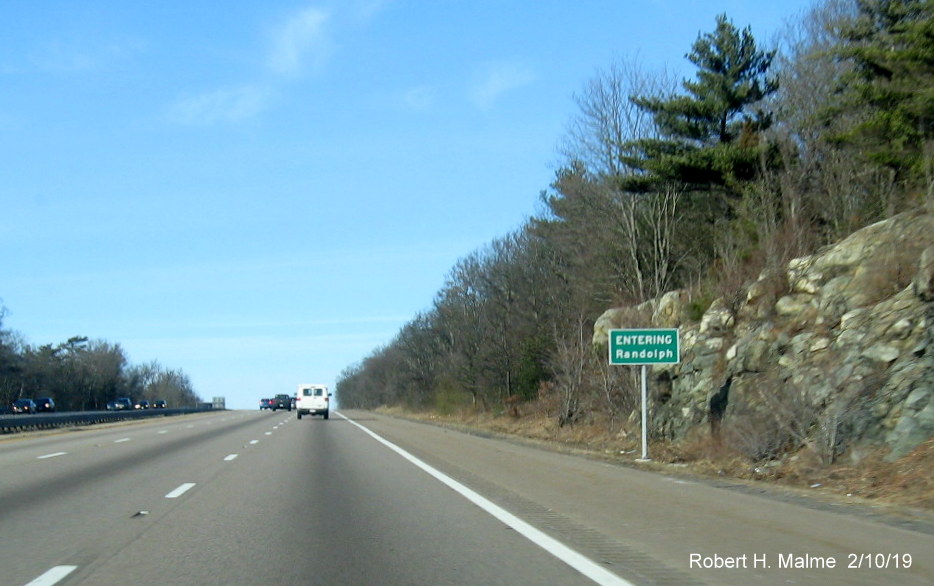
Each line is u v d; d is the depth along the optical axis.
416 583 8.39
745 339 23.59
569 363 37.44
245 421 60.00
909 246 20.28
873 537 10.33
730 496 14.23
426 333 92.44
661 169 35.44
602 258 45.56
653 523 11.72
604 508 13.25
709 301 28.48
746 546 9.93
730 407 22.31
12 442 33.53
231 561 9.45
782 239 27.02
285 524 11.96
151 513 13.03
